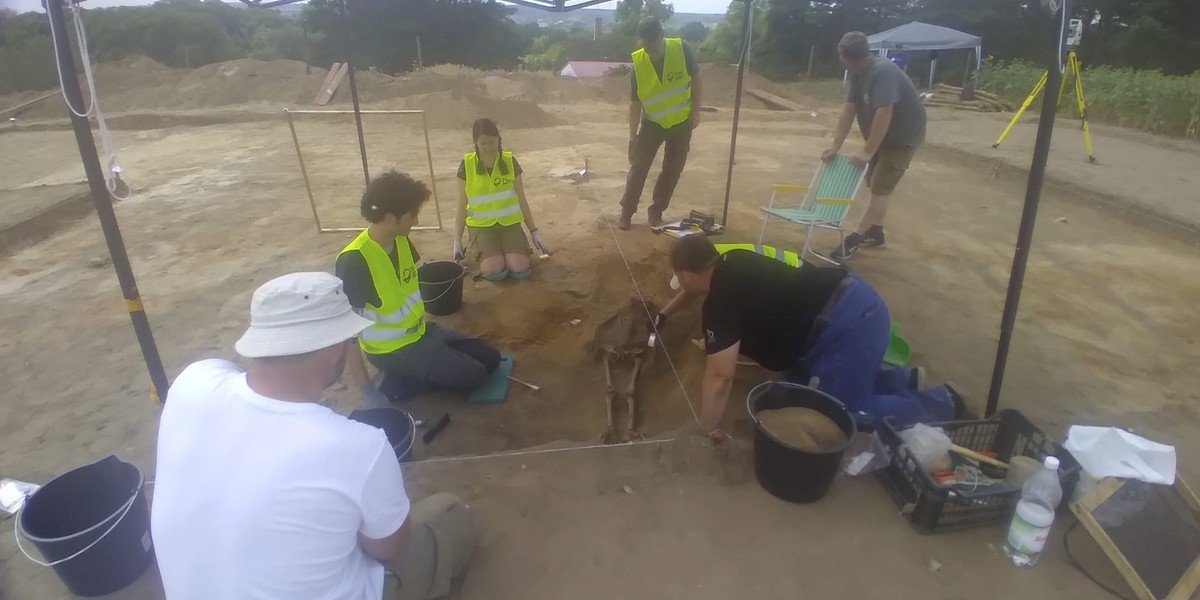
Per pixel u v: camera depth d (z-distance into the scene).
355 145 11.77
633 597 2.56
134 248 6.55
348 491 1.61
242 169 9.90
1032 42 31.91
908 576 2.65
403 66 38.97
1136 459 2.75
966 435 3.20
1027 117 16.27
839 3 37.25
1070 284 5.85
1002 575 2.66
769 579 2.64
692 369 4.26
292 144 11.83
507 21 42.59
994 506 2.82
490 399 4.03
